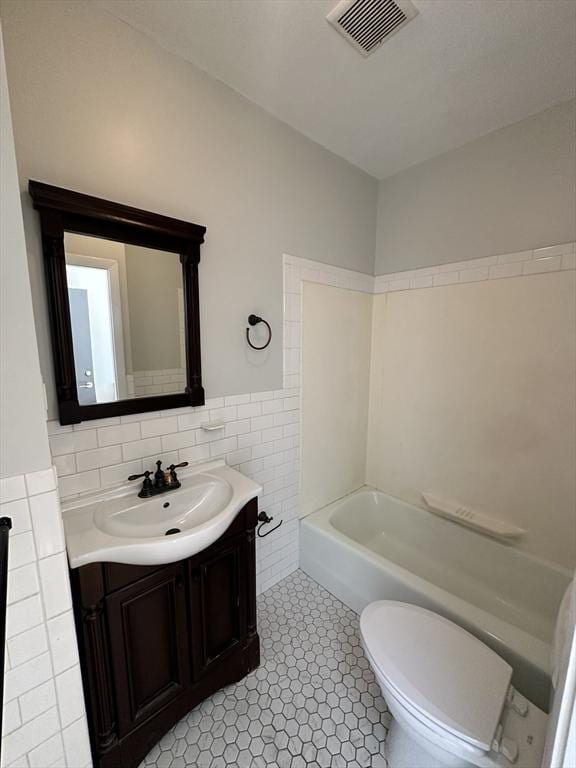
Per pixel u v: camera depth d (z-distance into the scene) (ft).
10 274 2.38
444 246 6.52
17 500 2.57
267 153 5.42
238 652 4.59
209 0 3.63
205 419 5.15
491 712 3.12
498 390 6.03
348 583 6.09
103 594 3.24
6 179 2.30
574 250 5.07
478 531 6.41
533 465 5.72
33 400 2.56
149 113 4.16
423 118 5.48
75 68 3.59
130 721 3.56
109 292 4.06
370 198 7.32
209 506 4.47
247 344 5.54
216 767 3.77
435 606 4.80
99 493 4.13
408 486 7.58
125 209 3.88
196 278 4.69
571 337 5.18
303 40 4.10
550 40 4.04
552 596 5.49
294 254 6.03
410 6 3.66
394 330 7.49
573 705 1.44
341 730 4.13
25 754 2.83
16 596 2.65
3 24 3.18
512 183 5.58
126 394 4.29
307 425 6.77
